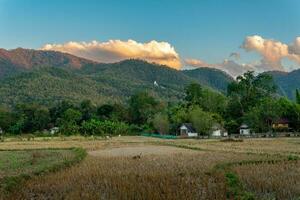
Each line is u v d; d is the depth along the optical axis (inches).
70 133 5009.8
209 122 4648.1
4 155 1948.8
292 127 4758.9
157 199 698.2
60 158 1608.0
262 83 5516.7
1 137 4576.8
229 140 3341.5
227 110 5516.7
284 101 4950.8
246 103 5482.3
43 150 2337.6
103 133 5036.9
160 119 5128.0
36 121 5905.5
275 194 768.9
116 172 1067.3
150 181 882.1
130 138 4261.8
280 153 1843.0
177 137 4269.2
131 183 850.1
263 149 2176.4
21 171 1141.7
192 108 5211.6
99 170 1127.0
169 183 850.1
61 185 871.7
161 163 1333.7
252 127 4603.8
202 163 1316.4
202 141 3356.3
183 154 1827.0
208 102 5575.8
